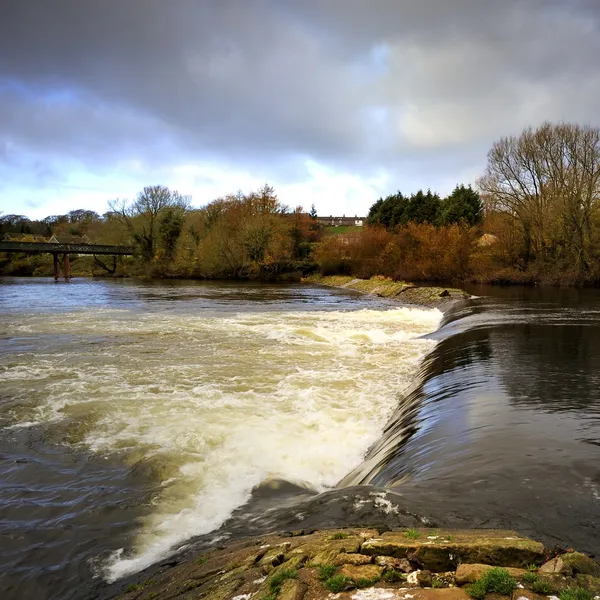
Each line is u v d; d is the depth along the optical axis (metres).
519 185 45.34
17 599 4.56
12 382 12.08
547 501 4.76
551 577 3.31
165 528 5.71
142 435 8.70
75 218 141.38
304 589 3.34
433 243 49.78
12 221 124.25
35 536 5.59
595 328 17.55
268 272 64.81
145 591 4.24
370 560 3.68
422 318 26.84
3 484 6.88
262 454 8.01
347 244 62.06
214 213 78.00
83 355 15.50
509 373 10.54
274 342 18.34
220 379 12.73
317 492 6.82
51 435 8.68
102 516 6.01
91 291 44.41
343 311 29.39
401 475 6.22
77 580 4.78
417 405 9.47
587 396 8.59
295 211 81.25
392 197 77.62
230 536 5.23
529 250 45.78
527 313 22.61
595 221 41.09
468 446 6.45
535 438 6.49
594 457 5.75
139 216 75.50
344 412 10.31
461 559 3.61
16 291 44.00
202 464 7.54
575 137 40.97
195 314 26.98
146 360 14.88
